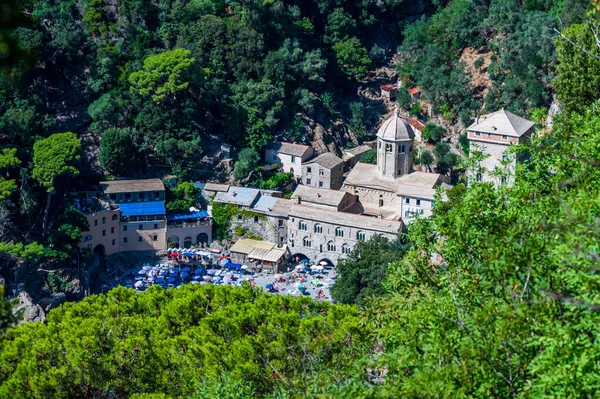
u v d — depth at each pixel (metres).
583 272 57.03
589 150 83.00
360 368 69.31
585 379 54.44
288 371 105.25
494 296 66.31
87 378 111.94
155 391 114.25
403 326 72.19
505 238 67.62
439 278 77.62
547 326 58.31
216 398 84.69
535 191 80.69
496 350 60.31
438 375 60.75
